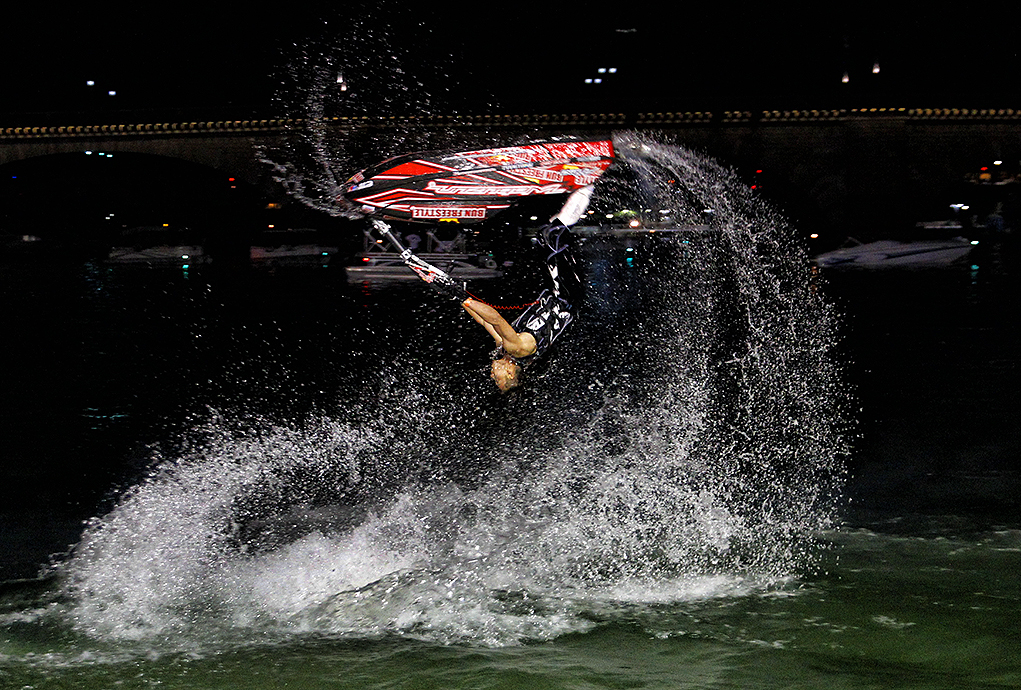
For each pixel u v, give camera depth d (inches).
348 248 1599.4
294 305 900.0
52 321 772.6
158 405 438.9
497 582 222.2
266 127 1720.0
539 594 214.5
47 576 228.8
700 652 183.2
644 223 1235.2
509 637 192.9
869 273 1160.2
